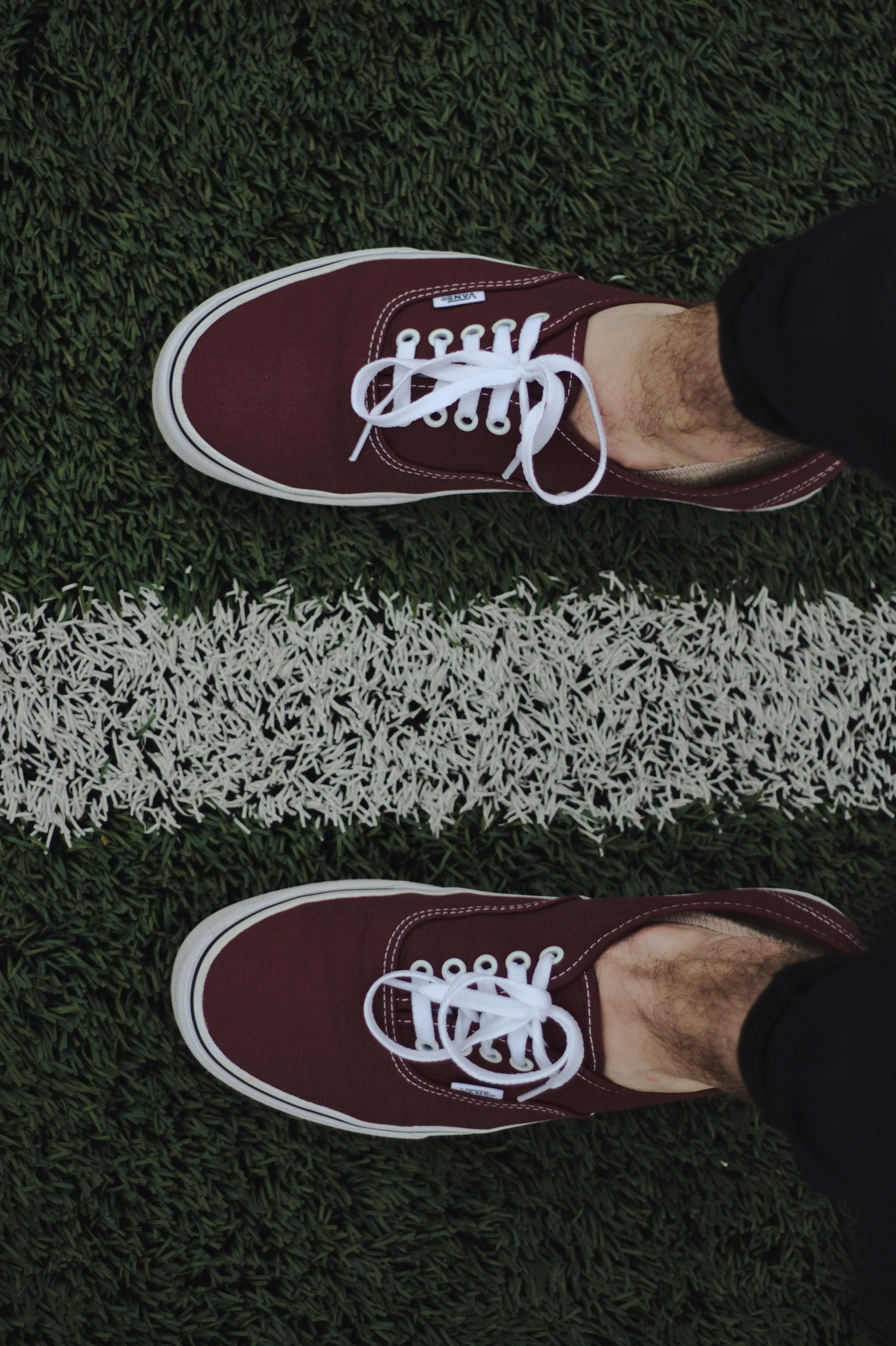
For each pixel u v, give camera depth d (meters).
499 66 1.00
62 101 0.96
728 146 1.01
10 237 0.96
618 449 0.85
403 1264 0.97
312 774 0.96
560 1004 0.85
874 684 1.00
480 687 0.97
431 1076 0.90
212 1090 0.95
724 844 0.99
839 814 1.00
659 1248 0.98
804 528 1.00
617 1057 0.85
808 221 1.02
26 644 0.94
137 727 0.95
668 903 0.86
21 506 0.94
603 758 0.98
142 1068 0.95
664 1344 0.98
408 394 0.88
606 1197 0.98
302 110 0.98
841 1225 0.99
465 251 0.99
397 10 0.99
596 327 0.84
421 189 0.99
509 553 0.98
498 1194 0.97
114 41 0.97
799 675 1.00
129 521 0.95
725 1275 0.98
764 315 0.64
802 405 0.64
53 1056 0.94
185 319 0.93
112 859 0.95
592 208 1.00
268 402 0.91
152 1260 0.95
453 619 0.97
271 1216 0.96
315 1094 0.92
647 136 1.01
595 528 0.98
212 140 0.97
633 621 0.98
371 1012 0.88
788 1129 0.67
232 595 0.96
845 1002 0.65
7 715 0.94
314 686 0.96
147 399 0.95
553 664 0.98
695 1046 0.77
